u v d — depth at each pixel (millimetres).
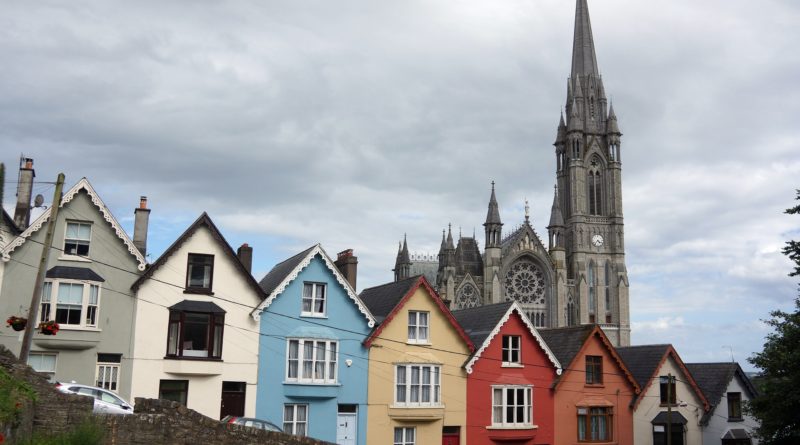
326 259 44844
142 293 40500
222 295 42188
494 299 129875
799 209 43812
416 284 47000
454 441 46562
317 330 43844
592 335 51969
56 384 30750
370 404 44312
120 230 40906
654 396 53062
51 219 30969
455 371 47094
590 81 162875
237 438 26109
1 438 18531
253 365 41938
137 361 39656
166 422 24453
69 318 38875
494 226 133000
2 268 38250
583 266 148375
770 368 42938
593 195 155125
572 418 49844
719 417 55062
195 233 42344
